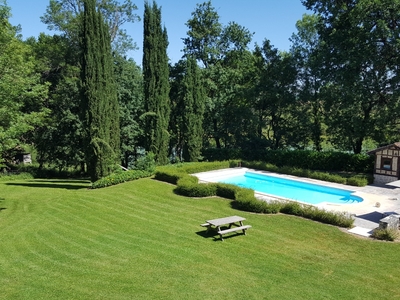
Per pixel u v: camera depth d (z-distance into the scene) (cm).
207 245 1153
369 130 2628
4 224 1409
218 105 3369
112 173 2236
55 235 1250
